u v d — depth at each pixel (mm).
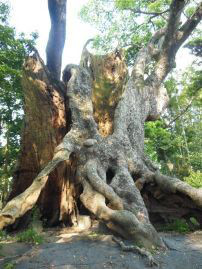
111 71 14898
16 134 23812
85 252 8141
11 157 24219
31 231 9914
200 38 23156
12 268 7664
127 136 12711
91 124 12617
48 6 14617
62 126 13641
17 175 14328
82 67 14242
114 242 8766
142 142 13508
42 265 7629
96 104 14258
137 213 9625
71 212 13000
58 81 14055
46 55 15312
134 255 7953
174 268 7516
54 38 14977
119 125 12859
